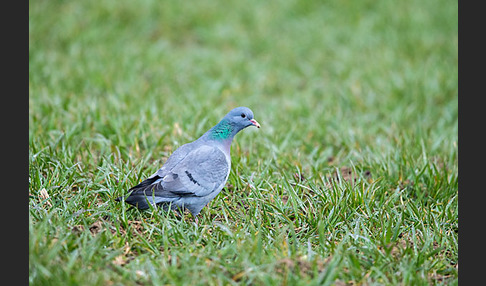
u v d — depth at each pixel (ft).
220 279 25.20
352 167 36.58
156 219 30.19
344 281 26.02
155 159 38.09
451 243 30.19
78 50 59.62
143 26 67.26
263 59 62.75
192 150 31.50
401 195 34.12
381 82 56.59
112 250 27.58
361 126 47.39
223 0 74.84
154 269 26.02
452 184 36.04
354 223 30.91
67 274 24.45
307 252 27.89
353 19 71.92
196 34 67.56
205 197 30.94
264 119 47.60
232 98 52.65
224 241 28.76
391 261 27.50
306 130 46.11
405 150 40.14
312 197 32.96
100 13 67.67
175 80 55.67
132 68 56.54
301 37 67.82
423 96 53.93
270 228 30.50
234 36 66.59
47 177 32.73
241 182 34.53
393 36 67.97
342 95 53.52
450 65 61.31
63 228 27.84
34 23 63.87
